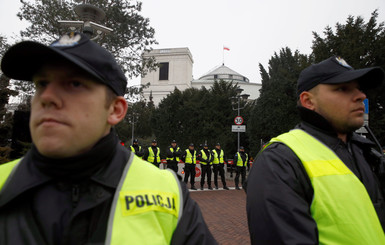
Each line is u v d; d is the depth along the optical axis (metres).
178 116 28.12
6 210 0.98
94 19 6.36
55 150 0.94
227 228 5.87
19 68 1.06
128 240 0.95
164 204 1.12
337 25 12.70
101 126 1.06
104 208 1.01
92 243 0.94
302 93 1.80
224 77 58.34
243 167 12.59
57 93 0.97
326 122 1.65
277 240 1.30
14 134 6.35
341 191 1.41
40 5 15.29
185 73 52.84
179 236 1.10
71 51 1.00
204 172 12.27
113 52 16.39
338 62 1.70
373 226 1.37
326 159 1.53
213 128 25.48
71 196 1.00
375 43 11.57
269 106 16.80
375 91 10.17
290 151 1.54
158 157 12.20
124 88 1.23
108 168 1.09
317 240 1.28
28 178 1.00
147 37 16.81
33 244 0.90
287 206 1.33
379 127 11.04
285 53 25.39
